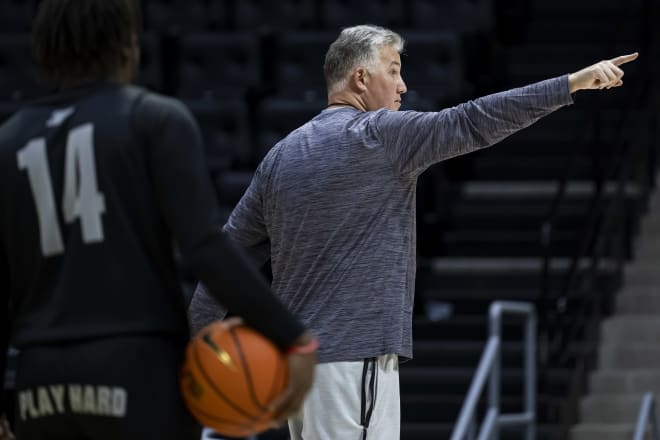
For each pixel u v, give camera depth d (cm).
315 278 705
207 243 512
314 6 2105
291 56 1983
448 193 1998
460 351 1709
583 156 2036
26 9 2127
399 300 700
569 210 1928
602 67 652
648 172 1931
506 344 1725
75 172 525
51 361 514
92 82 544
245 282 511
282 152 732
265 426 529
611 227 1814
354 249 700
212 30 2142
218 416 518
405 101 1817
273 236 732
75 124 531
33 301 532
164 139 523
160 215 527
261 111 1912
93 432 514
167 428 513
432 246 1917
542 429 1581
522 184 2031
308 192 710
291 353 521
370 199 701
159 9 2145
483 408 1638
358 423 691
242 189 1831
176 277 538
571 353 1700
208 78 2028
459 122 668
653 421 1350
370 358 691
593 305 1698
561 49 2183
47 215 528
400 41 760
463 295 1822
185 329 536
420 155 684
